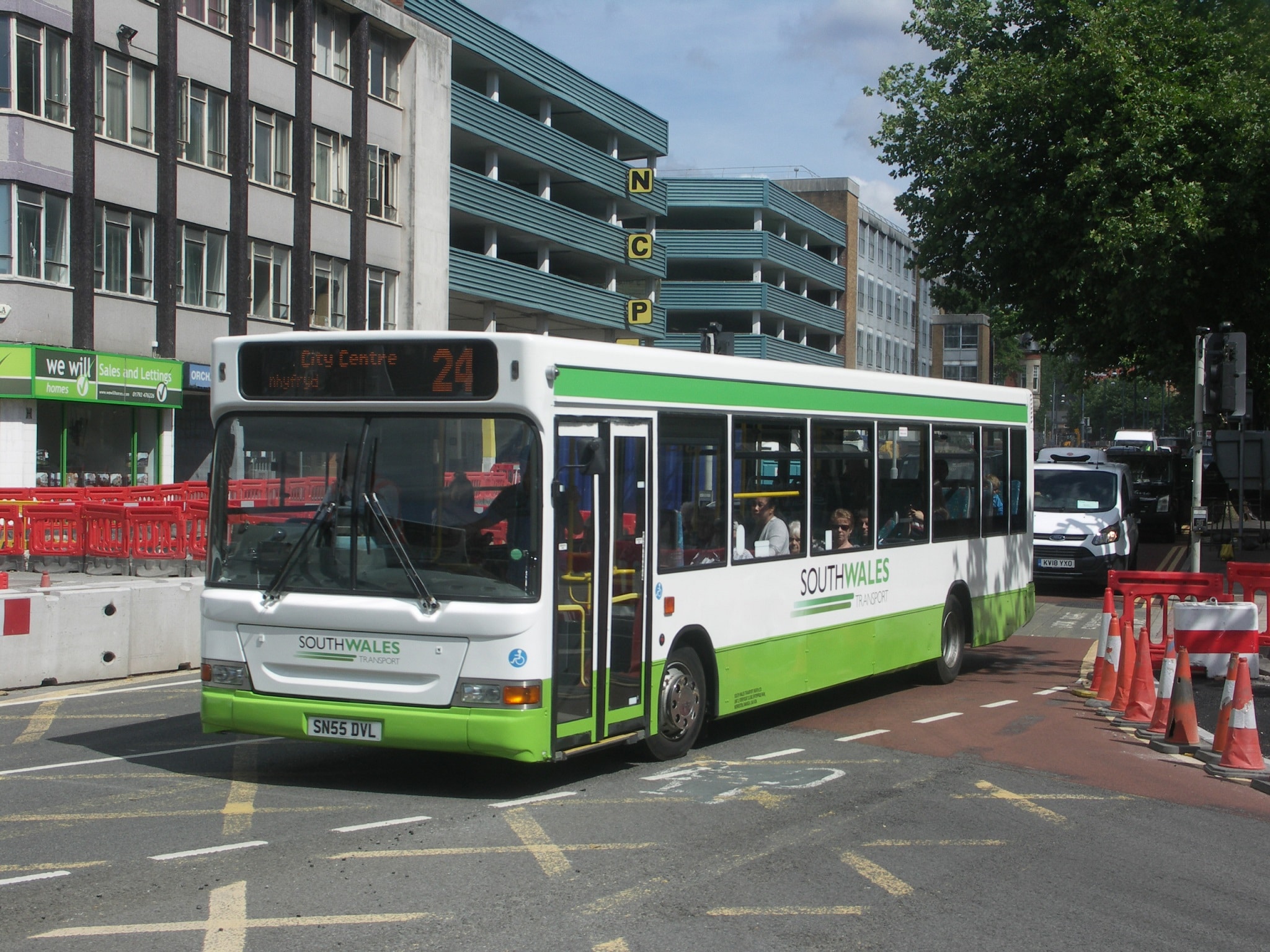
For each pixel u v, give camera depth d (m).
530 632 8.08
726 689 10.23
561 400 8.36
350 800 8.30
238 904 6.09
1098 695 13.08
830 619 11.65
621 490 8.98
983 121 25.66
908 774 9.38
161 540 20.83
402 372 8.37
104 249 31.36
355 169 39.91
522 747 8.04
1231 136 23.72
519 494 8.16
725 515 10.23
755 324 69.25
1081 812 8.36
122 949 5.46
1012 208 25.67
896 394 12.86
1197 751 10.34
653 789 8.73
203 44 34.19
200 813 7.89
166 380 32.81
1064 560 23.17
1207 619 14.34
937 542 13.63
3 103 28.92
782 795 8.61
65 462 30.67
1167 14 24.50
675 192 69.25
